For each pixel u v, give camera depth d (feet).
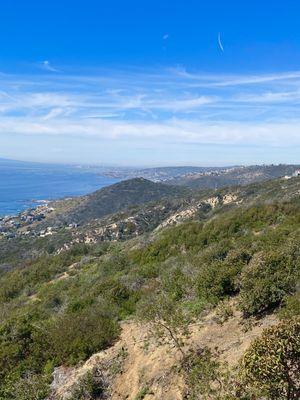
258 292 33.42
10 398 35.70
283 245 44.80
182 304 42.27
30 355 40.78
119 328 42.65
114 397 32.45
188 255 72.79
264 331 19.94
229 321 34.96
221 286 40.06
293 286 33.63
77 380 34.86
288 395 18.31
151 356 34.01
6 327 45.85
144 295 50.96
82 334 41.19
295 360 18.54
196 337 33.99
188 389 27.73
